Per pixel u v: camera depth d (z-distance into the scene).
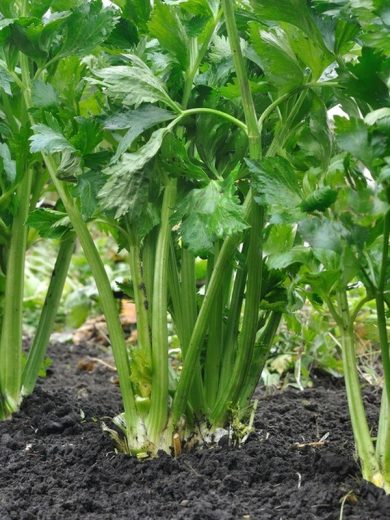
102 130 1.22
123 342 1.24
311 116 1.22
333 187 1.08
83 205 1.20
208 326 1.25
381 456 1.12
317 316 1.68
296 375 1.68
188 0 1.20
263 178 1.12
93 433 1.33
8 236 1.39
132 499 1.14
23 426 1.37
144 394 1.22
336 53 1.16
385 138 1.05
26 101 1.31
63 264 1.42
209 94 1.23
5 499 1.16
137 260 1.23
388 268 1.09
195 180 1.23
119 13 1.26
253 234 1.19
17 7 1.31
